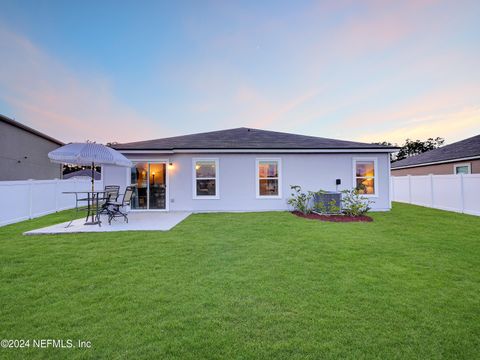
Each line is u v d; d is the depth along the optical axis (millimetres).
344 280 3459
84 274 3674
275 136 12758
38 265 4047
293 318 2520
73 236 6055
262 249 4957
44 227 7230
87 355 1989
